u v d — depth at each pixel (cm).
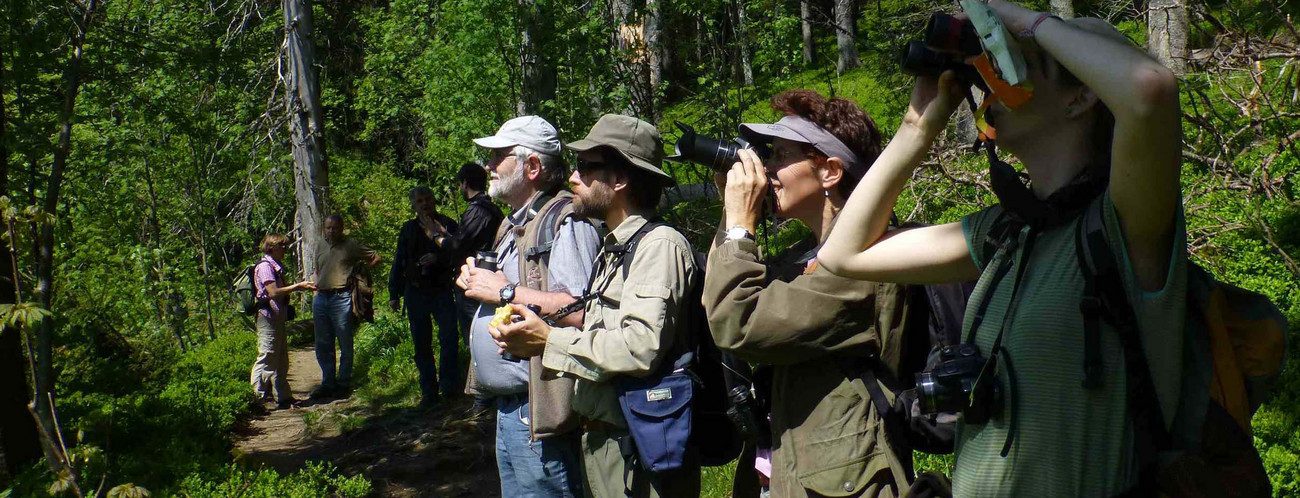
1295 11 562
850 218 176
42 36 558
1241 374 148
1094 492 138
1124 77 125
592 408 307
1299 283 515
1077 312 141
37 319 403
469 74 1054
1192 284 144
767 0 1133
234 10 1445
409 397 903
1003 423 147
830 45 2075
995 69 145
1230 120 786
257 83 1642
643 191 316
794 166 247
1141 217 134
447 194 1553
